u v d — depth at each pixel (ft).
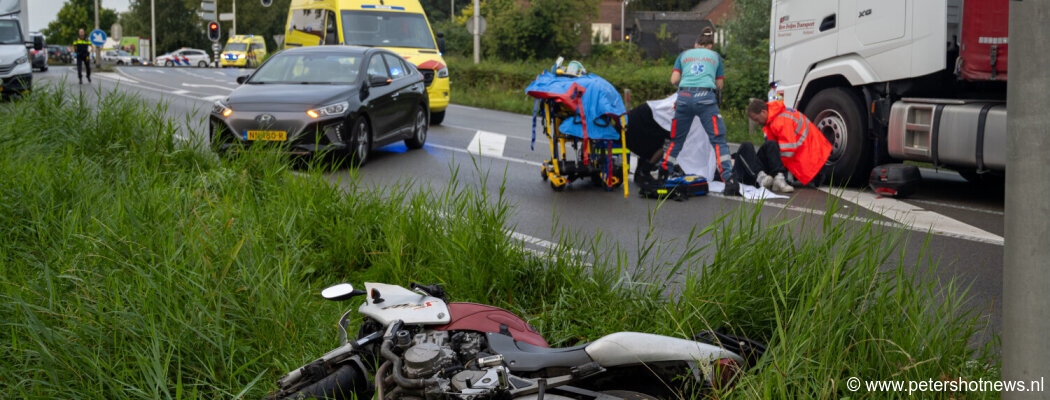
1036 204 8.59
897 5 31.50
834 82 36.19
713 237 16.49
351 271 19.47
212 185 24.00
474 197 21.08
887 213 28.30
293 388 10.62
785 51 38.11
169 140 29.07
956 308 13.43
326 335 14.65
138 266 15.05
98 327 12.87
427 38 61.52
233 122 34.76
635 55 159.43
